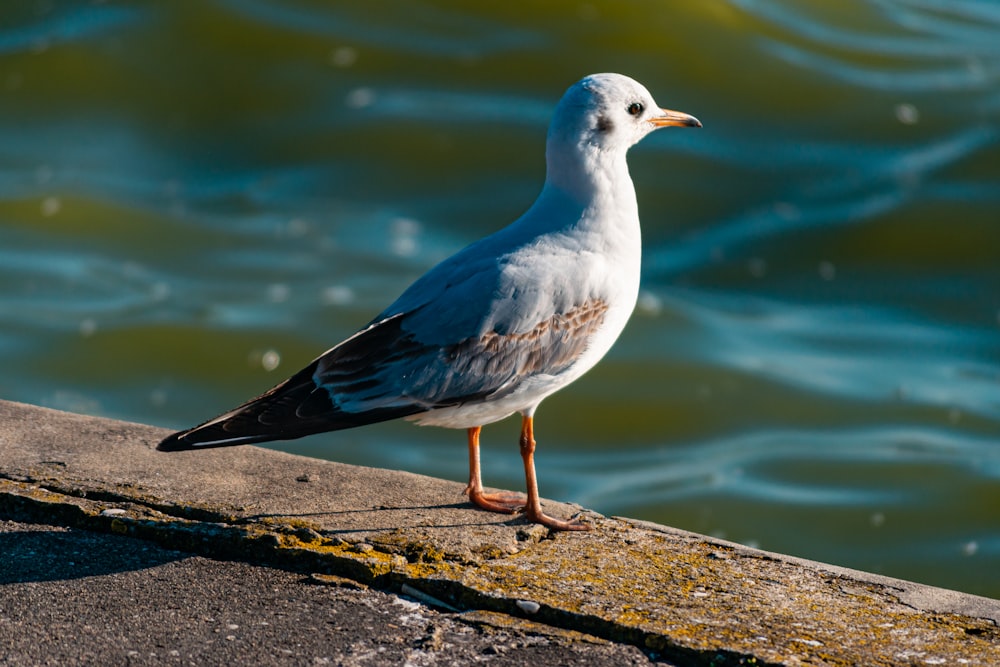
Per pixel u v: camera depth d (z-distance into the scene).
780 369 16.86
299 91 22.97
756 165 21.31
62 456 6.44
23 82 22.97
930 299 18.48
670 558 5.73
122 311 17.78
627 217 6.63
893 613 5.25
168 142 22.02
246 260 19.14
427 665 4.82
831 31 25.36
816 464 14.78
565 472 14.76
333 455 14.92
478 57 23.92
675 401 16.19
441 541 5.72
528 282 6.20
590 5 25.05
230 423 5.78
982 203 20.08
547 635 5.05
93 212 20.09
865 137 21.92
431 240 19.86
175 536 5.69
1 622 5.02
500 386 6.20
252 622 5.09
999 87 23.33
